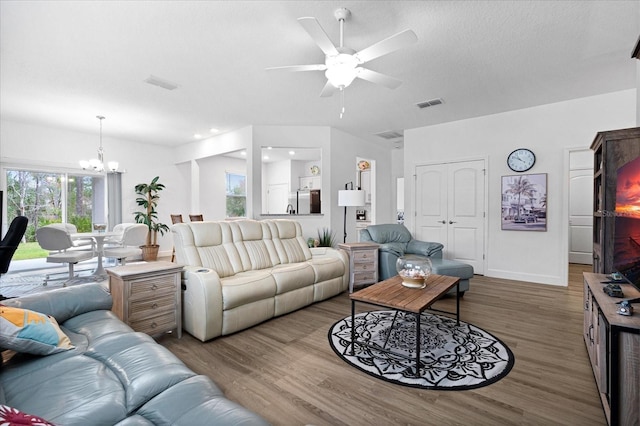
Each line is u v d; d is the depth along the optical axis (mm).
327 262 3766
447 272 3637
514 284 4355
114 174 6559
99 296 2104
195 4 2252
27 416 833
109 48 2875
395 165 7566
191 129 5844
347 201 4871
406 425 1579
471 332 2693
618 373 1474
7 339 1333
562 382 1951
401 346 2434
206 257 3100
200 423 964
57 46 2832
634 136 2225
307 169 9062
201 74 3445
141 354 1435
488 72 3338
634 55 2035
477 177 4965
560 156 4258
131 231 4992
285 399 1790
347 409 1703
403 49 2855
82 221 6305
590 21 2422
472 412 1676
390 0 2197
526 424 1584
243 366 2154
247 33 2629
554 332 2703
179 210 7641
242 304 2746
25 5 2240
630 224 2201
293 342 2539
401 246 4594
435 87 3762
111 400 1106
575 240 6148
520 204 4555
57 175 5992
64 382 1218
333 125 5492
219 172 8266
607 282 2145
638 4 2209
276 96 4109
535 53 2930
